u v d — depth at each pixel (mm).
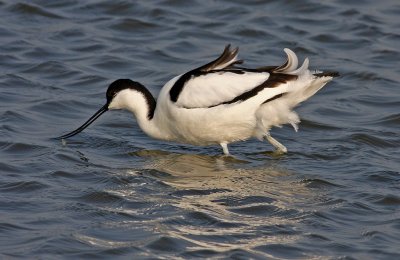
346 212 12609
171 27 20516
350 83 18219
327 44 19938
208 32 20359
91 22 20594
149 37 20125
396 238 11883
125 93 15078
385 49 19625
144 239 11578
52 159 14266
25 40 19516
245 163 14508
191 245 11461
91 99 17094
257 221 12227
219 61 14539
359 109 16984
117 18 20750
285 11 21297
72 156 14477
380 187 13469
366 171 14070
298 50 19562
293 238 11766
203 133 14531
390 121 16391
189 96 14328
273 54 19359
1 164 13930
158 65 18859
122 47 19547
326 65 18938
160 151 14977
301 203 12844
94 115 15344
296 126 14516
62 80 17969
